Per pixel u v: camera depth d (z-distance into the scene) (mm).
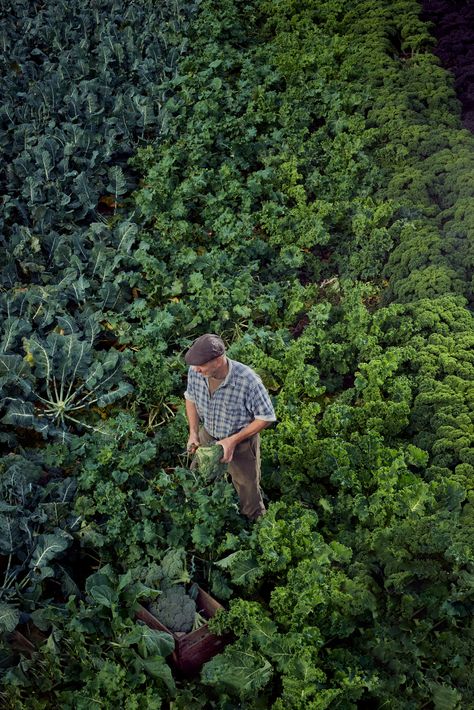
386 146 10664
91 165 10867
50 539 6039
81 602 5656
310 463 6781
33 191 10164
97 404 7840
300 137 11133
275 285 8898
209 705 5336
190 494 6359
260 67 12922
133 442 7230
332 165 10609
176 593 5680
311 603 5445
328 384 7902
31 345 7758
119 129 11656
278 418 7316
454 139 10578
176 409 7770
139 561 6137
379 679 5254
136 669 5301
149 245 9234
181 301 8570
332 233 9938
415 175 9969
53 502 6438
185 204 10211
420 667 5352
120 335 8320
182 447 7180
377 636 5465
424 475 6707
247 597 5945
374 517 6293
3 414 7582
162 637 5301
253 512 6406
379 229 9227
